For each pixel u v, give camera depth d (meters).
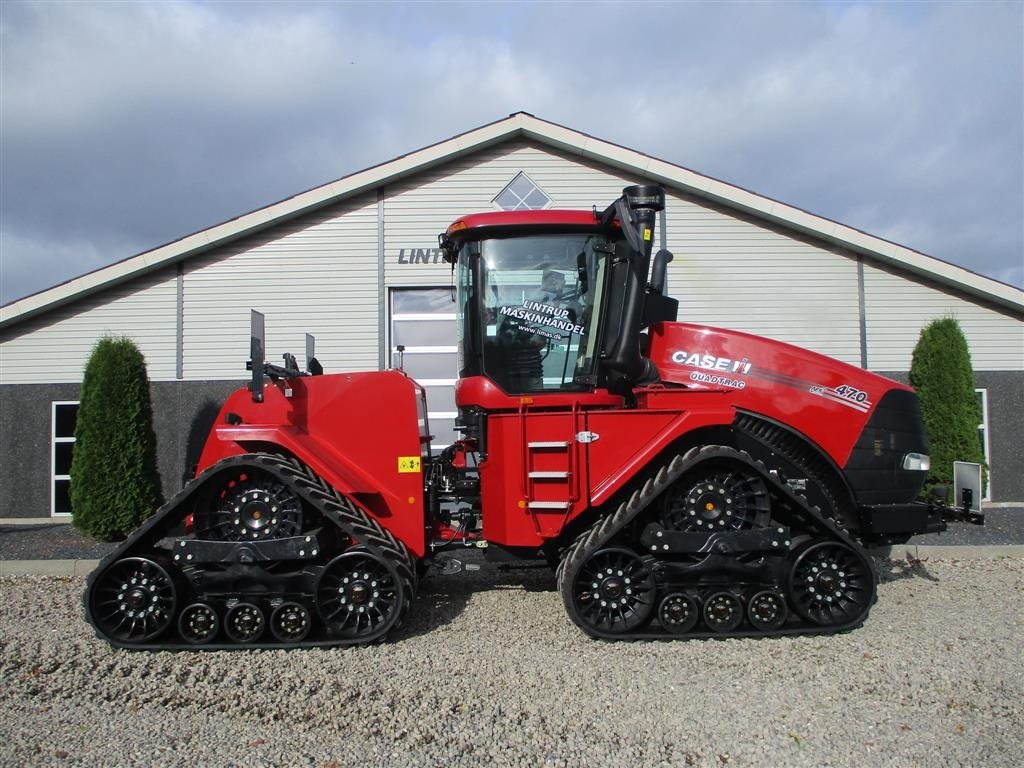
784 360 5.84
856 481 5.75
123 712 4.10
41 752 3.63
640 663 4.77
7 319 10.93
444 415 11.21
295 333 11.23
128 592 5.17
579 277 5.85
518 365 5.81
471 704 4.12
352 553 5.22
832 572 5.33
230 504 5.29
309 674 4.63
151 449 9.40
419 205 11.30
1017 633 5.31
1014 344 11.35
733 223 11.39
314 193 11.00
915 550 7.83
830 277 11.38
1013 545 7.93
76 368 11.16
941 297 11.39
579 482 5.30
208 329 11.20
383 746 3.67
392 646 5.17
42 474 11.14
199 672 4.68
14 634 5.52
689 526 5.29
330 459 5.58
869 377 5.88
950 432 9.91
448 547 5.97
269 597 5.24
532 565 6.00
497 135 11.07
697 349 5.94
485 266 5.86
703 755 3.55
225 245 11.23
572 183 11.33
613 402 5.75
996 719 3.93
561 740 3.70
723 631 5.27
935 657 4.80
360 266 11.27
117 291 11.18
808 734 3.76
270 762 3.52
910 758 3.53
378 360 11.20
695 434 5.54
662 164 11.08
